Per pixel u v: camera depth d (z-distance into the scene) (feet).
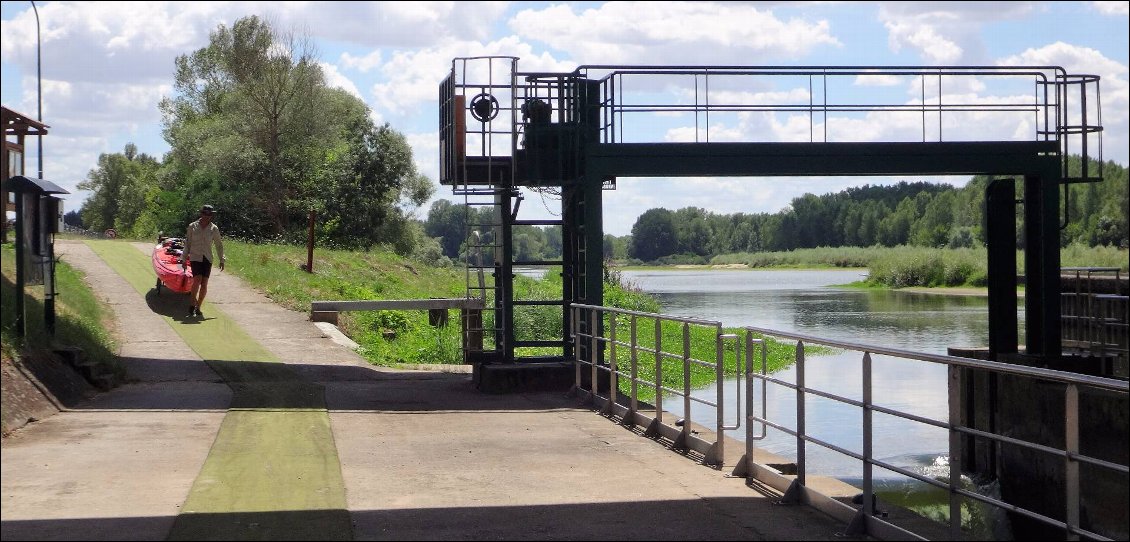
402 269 111.55
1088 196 264.52
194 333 57.00
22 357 35.55
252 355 51.70
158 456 27.73
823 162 45.68
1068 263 142.51
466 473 26.50
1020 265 207.62
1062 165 47.16
